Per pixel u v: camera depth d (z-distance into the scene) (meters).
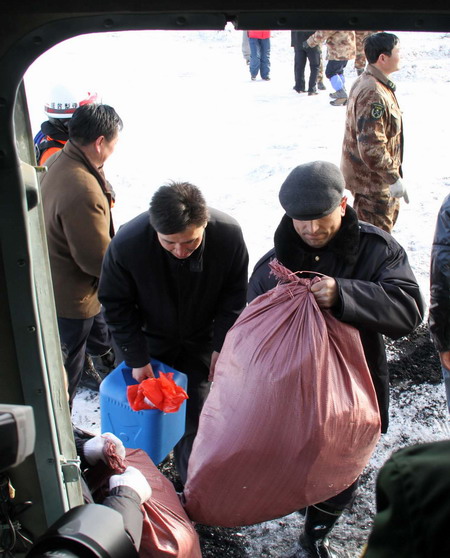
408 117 7.96
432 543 0.71
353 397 2.09
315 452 2.03
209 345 2.87
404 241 5.09
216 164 6.81
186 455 2.91
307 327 2.08
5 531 1.56
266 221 5.56
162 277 2.54
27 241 1.34
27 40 1.21
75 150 2.90
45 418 1.49
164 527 1.98
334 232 2.20
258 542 2.81
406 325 2.19
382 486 0.77
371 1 1.19
